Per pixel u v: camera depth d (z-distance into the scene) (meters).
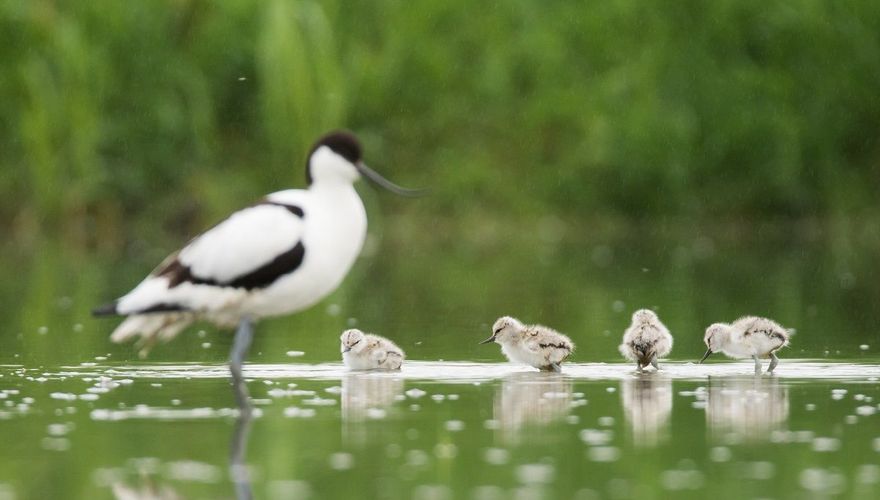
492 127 26.22
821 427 8.34
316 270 9.75
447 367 11.25
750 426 8.40
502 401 9.38
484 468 7.30
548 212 26.33
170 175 24.61
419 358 11.81
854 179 26.45
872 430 8.23
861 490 6.77
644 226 26.58
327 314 15.74
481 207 26.20
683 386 10.05
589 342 12.84
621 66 26.08
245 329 9.83
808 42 26.00
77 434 8.22
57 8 23.86
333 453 7.68
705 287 18.08
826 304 16.02
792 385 10.06
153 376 10.65
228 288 9.66
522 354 11.08
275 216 9.71
